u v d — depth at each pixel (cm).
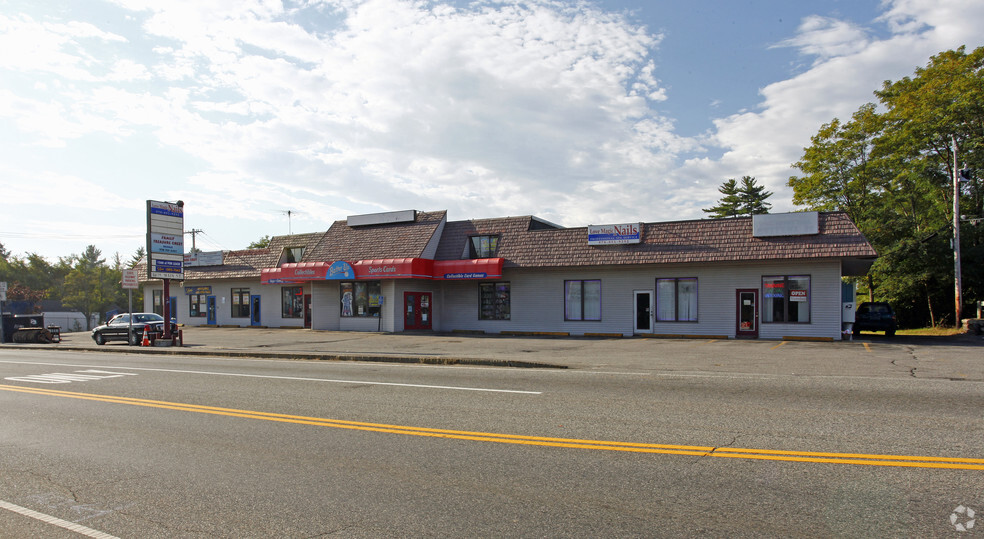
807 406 873
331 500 526
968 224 3397
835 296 2386
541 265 2878
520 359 1598
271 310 3856
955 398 921
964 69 3375
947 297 3628
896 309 3853
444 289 3266
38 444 755
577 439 715
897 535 428
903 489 520
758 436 707
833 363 1501
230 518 489
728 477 562
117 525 483
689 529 443
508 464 620
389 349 2081
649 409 877
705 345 2173
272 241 3981
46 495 559
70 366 1698
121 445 741
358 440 736
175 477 605
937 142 3616
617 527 450
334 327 3362
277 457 669
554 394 1027
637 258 2672
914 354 1739
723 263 2548
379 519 478
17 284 7456
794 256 2373
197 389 1179
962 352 1798
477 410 904
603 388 1080
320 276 3250
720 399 943
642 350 1970
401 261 2992
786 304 2478
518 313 3028
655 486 541
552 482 560
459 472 598
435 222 3250
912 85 3653
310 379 1291
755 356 1728
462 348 2092
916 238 3381
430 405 952
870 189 3947
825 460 606
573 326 2889
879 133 3797
